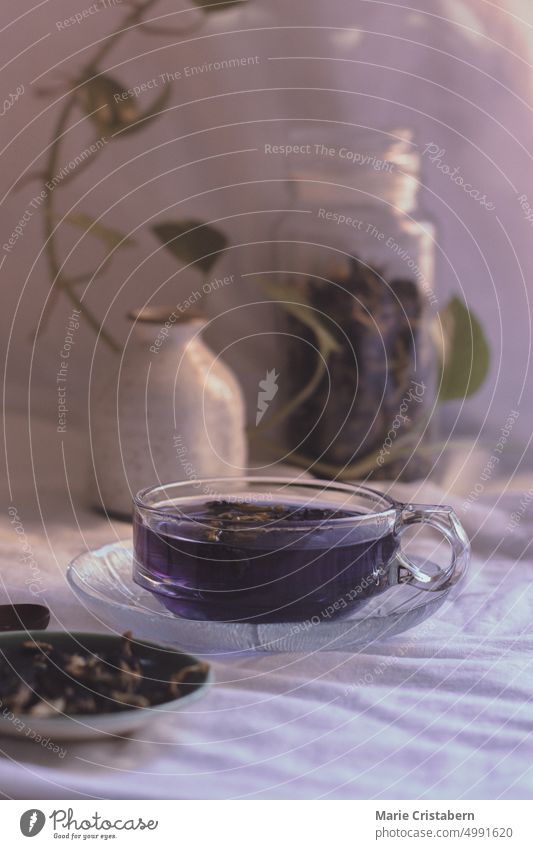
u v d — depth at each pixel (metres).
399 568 0.79
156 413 0.93
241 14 1.08
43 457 1.03
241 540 0.75
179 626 0.74
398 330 0.99
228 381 0.95
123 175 1.10
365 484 0.99
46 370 1.12
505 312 1.12
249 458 1.04
